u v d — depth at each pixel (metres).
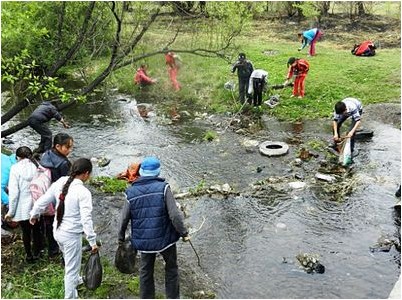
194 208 8.48
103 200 8.72
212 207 8.51
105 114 13.50
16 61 8.65
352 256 7.11
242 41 18.78
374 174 9.59
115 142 11.56
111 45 11.60
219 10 12.22
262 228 7.86
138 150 11.05
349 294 6.31
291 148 10.91
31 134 12.19
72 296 5.95
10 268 6.79
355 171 9.72
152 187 5.48
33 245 6.93
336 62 16.11
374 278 6.63
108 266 6.84
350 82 14.37
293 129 11.96
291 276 6.68
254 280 6.61
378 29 21.22
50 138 10.02
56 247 6.98
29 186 6.61
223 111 13.22
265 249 7.30
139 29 12.77
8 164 7.57
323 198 8.74
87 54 11.57
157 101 14.37
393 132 11.70
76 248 5.82
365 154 10.52
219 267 6.89
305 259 6.91
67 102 10.64
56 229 5.79
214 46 13.25
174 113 13.41
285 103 13.27
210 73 15.55
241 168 10.00
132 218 5.57
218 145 11.23
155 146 11.27
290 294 6.32
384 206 8.45
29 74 9.26
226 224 7.98
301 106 13.14
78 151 11.08
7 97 13.96
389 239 7.46
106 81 13.55
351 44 18.88
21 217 6.61
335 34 20.64
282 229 7.83
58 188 5.93
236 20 12.64
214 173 9.83
